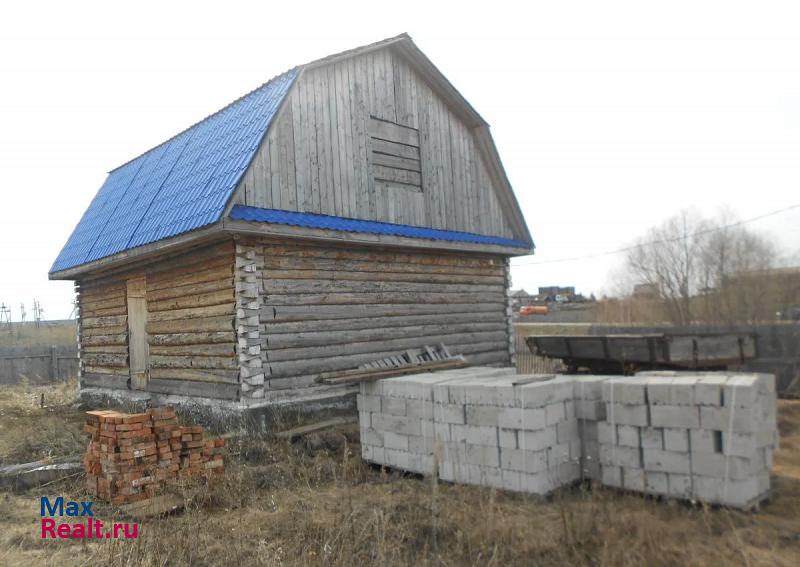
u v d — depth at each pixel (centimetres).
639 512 543
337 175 1142
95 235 1411
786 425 1034
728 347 1199
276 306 1034
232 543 541
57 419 1252
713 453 568
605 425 641
